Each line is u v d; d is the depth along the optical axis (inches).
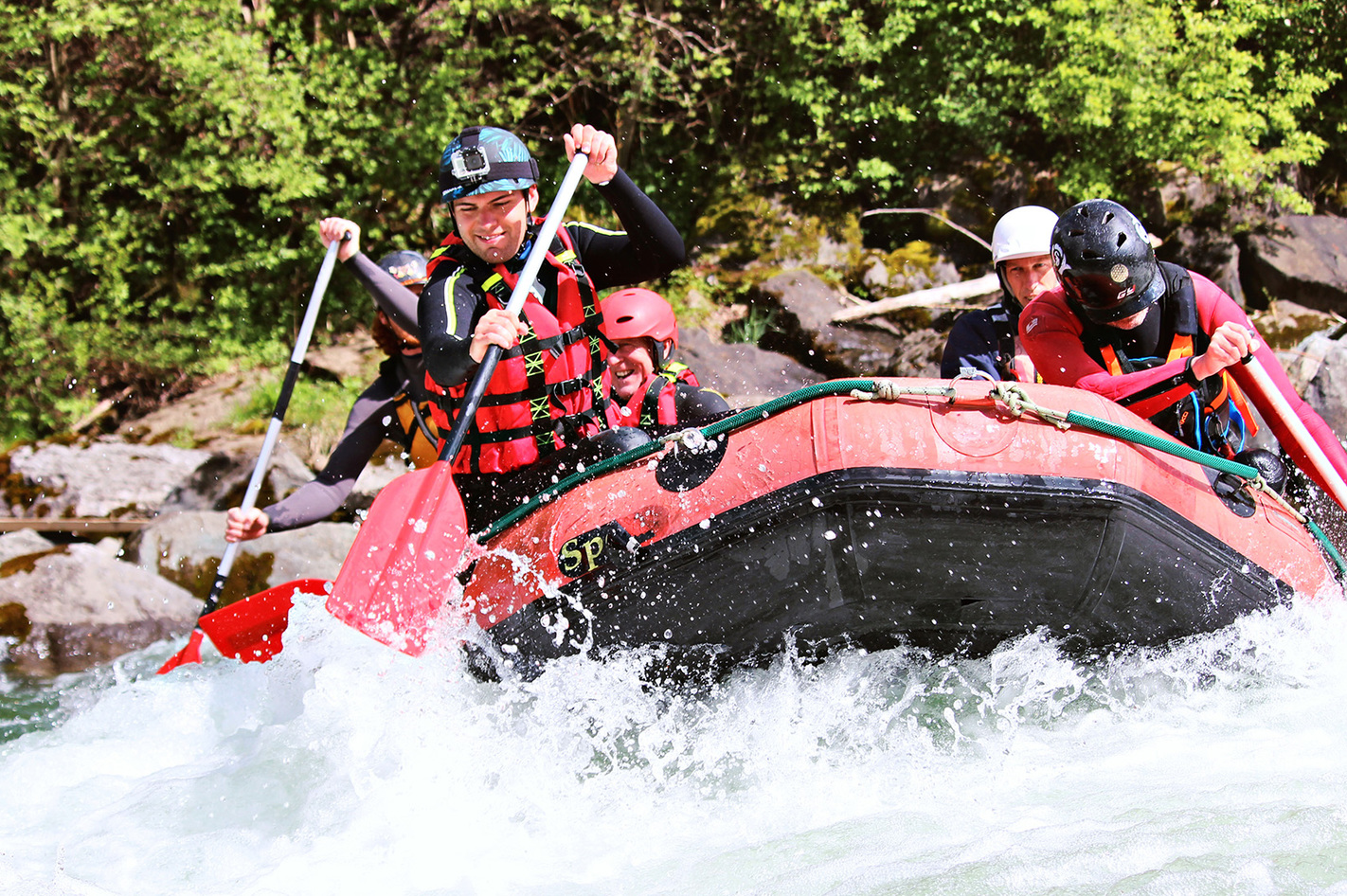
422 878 211.5
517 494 288.4
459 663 279.3
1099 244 271.4
